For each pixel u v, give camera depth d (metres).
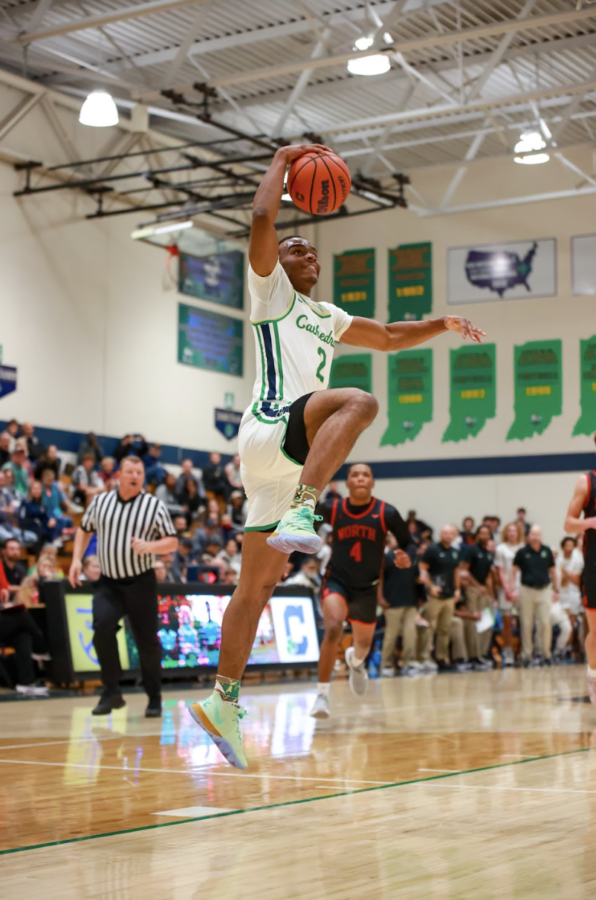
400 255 21.48
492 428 20.69
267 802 3.91
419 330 3.90
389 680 12.20
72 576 7.70
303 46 15.54
